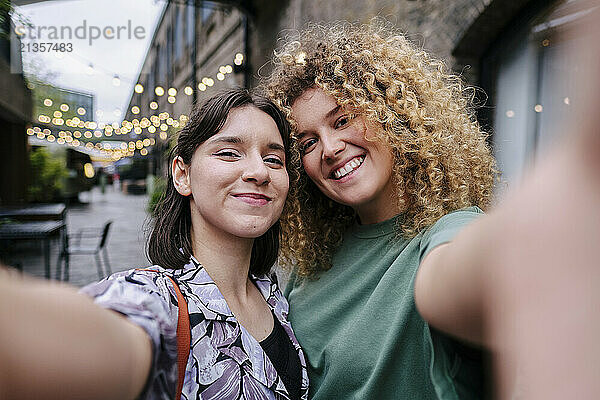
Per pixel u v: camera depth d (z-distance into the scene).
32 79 9.42
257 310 1.16
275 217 1.10
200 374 0.89
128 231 10.59
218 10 12.23
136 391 0.38
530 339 0.26
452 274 0.40
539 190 0.27
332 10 6.82
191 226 1.12
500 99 4.45
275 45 9.09
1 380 0.28
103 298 0.49
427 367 0.97
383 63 1.28
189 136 1.07
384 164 1.25
